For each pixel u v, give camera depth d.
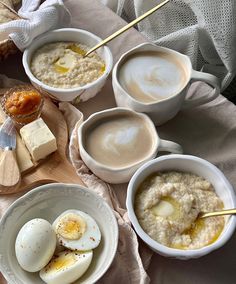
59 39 0.35
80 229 0.26
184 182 0.28
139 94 0.31
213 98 0.32
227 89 0.48
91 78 0.33
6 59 0.36
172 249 0.25
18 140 0.31
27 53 0.34
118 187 0.30
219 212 0.26
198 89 0.35
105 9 0.39
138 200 0.27
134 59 0.33
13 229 0.26
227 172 0.31
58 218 0.26
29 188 0.29
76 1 0.40
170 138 0.32
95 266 0.25
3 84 0.34
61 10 0.36
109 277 0.26
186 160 0.28
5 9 0.37
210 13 0.39
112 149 0.29
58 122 0.32
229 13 0.39
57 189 0.27
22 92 0.32
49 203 0.27
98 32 0.38
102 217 0.27
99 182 0.29
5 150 0.29
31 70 0.33
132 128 0.30
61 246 0.26
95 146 0.29
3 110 0.32
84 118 0.33
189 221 0.26
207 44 0.43
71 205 0.28
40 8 0.36
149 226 0.26
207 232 0.26
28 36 0.34
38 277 0.25
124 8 0.47
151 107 0.30
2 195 0.29
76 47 0.35
